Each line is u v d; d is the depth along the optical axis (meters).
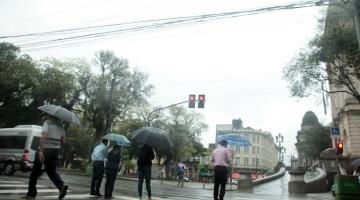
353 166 19.34
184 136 60.88
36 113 43.56
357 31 12.92
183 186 26.91
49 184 13.85
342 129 40.28
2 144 23.11
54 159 9.27
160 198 12.12
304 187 23.55
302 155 105.75
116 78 48.09
